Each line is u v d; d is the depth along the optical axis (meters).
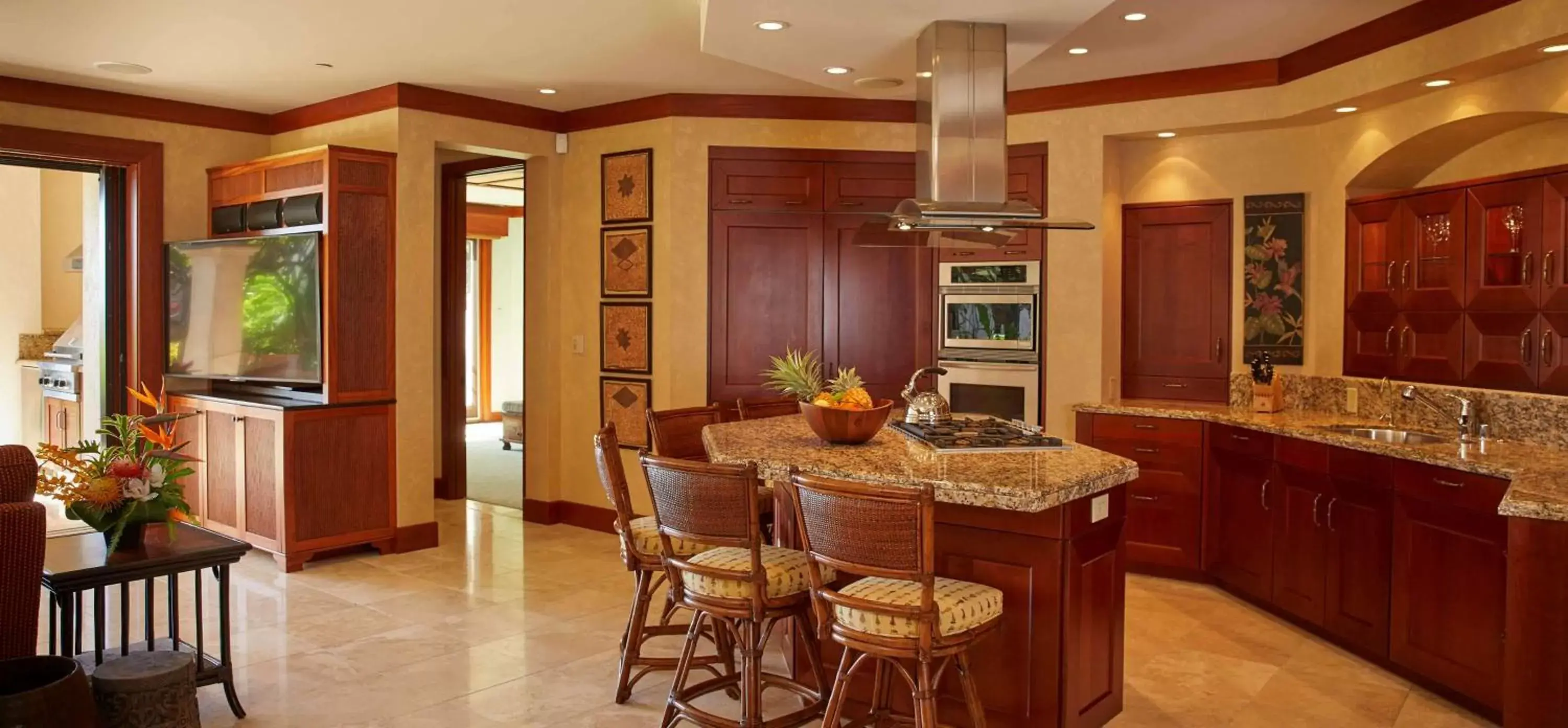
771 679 3.32
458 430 7.43
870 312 6.09
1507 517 3.21
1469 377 4.28
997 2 3.47
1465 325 4.30
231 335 5.78
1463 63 3.99
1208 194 5.58
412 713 3.47
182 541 3.50
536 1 4.20
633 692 3.70
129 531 3.35
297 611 4.65
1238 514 4.88
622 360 6.23
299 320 5.48
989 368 5.84
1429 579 3.64
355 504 5.59
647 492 6.15
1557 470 3.33
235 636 4.28
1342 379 5.01
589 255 6.39
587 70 5.37
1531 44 3.67
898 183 6.09
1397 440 4.45
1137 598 4.94
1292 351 5.40
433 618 4.56
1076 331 5.62
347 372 5.50
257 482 5.47
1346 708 3.57
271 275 5.58
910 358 6.12
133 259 6.04
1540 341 3.94
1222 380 5.59
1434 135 4.55
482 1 4.21
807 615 3.20
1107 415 5.39
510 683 3.76
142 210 6.02
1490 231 4.17
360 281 5.53
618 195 6.21
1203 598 4.93
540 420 6.62
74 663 2.78
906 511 2.50
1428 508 3.64
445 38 4.77
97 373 6.25
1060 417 5.67
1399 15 4.28
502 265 12.45
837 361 6.09
